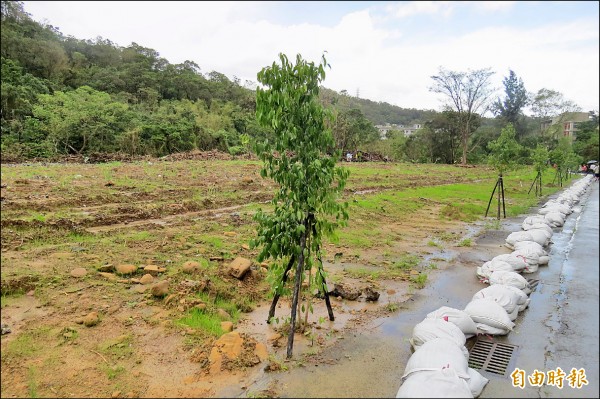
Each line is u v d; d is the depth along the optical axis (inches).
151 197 485.7
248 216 422.9
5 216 337.7
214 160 1031.6
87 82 1657.2
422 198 660.1
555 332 207.9
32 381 144.2
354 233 399.5
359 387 155.6
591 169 1658.5
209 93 2165.4
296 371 165.2
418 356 153.3
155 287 212.7
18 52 1487.5
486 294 225.8
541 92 2223.2
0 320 178.5
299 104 179.5
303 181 179.6
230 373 160.2
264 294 242.1
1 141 1016.2
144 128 1310.3
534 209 656.4
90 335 175.5
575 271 315.9
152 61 2236.7
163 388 148.3
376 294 241.8
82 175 609.0
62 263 239.9
